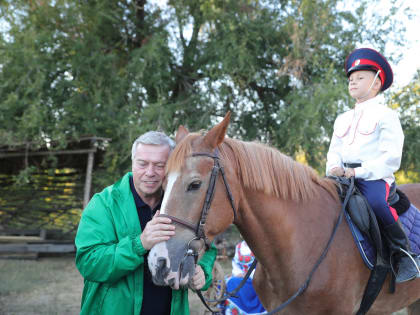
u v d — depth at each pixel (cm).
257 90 935
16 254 784
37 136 711
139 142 168
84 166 884
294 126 725
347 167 222
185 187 153
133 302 159
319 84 723
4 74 721
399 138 203
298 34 753
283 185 187
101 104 766
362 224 194
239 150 180
